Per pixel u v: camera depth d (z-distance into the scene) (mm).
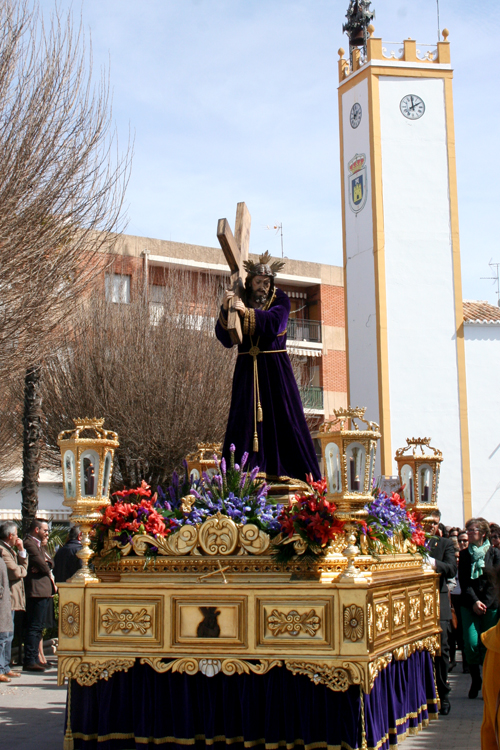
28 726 7504
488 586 9297
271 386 6773
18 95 10484
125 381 17328
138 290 19047
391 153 26938
